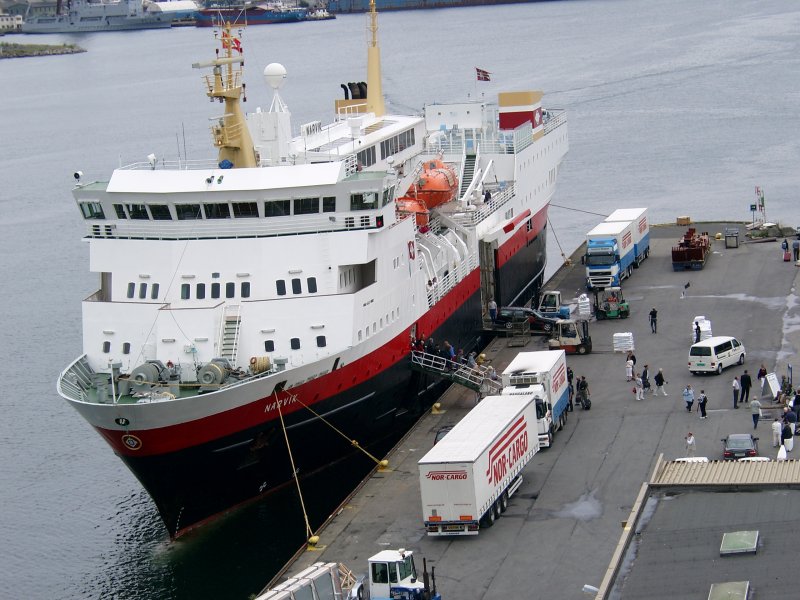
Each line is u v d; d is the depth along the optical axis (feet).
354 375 234.17
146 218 236.02
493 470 196.75
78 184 241.14
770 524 152.56
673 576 142.41
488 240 313.32
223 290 231.50
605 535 190.29
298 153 260.83
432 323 272.31
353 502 213.46
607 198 523.29
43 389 323.57
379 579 167.63
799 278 331.77
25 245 512.63
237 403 211.61
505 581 178.29
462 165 334.65
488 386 252.62
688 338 289.12
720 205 491.72
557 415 235.20
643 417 240.32
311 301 226.58
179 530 220.02
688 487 166.50
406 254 254.47
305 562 191.72
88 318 231.50
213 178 231.30
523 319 308.19
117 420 205.46
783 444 213.66
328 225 233.96
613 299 312.50
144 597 201.46
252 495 226.79
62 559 220.02
